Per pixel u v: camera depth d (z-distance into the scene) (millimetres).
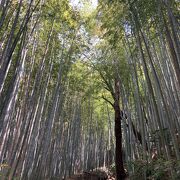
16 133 6715
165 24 4418
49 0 6332
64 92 10359
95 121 19031
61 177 12477
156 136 6734
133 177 7258
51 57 7594
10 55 4637
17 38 4727
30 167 7047
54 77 8844
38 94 7238
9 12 5824
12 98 5582
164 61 6582
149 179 6430
